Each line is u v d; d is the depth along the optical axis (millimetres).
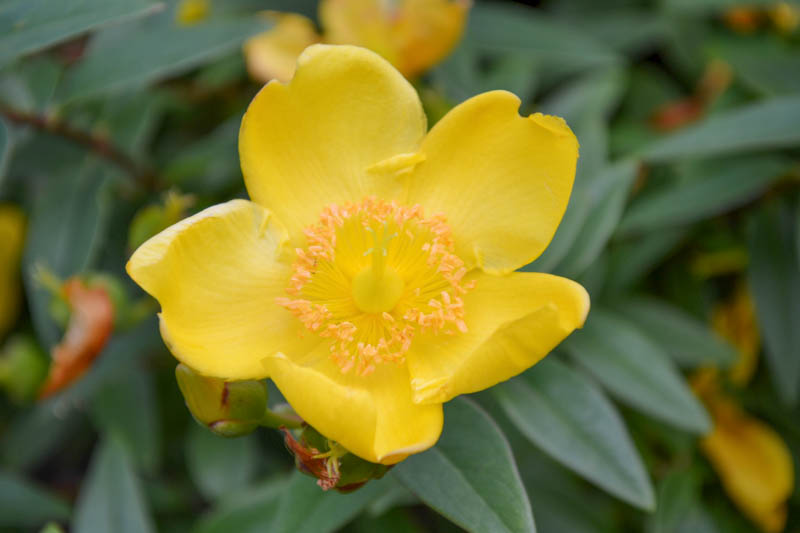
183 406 294
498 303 236
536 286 233
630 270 275
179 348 222
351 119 237
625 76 300
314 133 237
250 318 234
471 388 222
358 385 234
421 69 274
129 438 282
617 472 239
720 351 268
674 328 271
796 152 277
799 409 278
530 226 235
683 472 270
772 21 295
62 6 241
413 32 269
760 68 280
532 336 218
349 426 216
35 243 274
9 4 242
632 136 292
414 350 237
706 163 273
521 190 235
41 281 266
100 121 281
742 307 284
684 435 272
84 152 278
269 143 234
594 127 271
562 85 306
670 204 271
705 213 271
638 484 238
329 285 242
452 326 238
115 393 284
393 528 266
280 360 216
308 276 236
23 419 302
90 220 272
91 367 278
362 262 244
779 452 276
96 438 311
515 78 288
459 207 238
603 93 281
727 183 271
